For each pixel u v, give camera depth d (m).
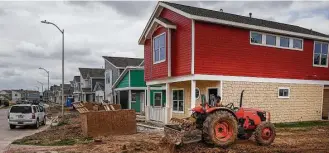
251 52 15.95
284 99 17.27
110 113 13.67
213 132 9.58
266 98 16.45
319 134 13.20
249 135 10.84
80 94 59.25
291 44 17.70
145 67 19.80
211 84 15.62
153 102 26.95
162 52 16.94
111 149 9.83
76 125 18.36
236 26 15.29
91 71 55.97
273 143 10.83
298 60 17.97
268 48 16.66
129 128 13.95
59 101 87.75
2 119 28.53
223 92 14.92
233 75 15.25
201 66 14.28
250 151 9.45
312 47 18.70
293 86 17.69
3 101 70.81
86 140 12.30
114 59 40.41
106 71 41.53
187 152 9.18
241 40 15.61
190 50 14.28
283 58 17.27
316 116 18.70
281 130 14.48
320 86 19.03
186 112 17.44
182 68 15.00
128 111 14.01
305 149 9.84
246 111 10.70
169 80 16.61
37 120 20.42
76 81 63.91
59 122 21.91
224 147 9.75
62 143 11.61
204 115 10.08
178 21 15.55
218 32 14.87
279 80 17.03
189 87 17.20
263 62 16.41
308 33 18.59
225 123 9.87
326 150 9.74
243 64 15.62
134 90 29.73
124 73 29.58
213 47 14.66
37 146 10.96
